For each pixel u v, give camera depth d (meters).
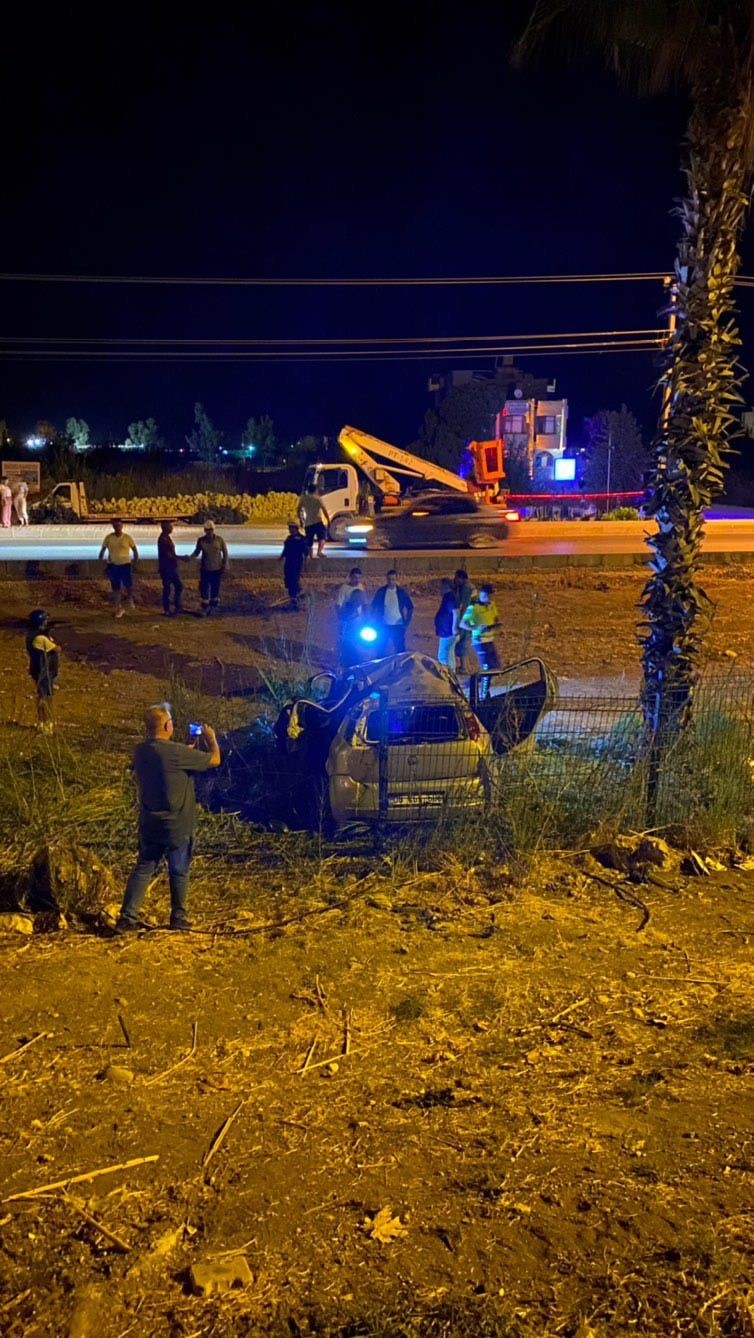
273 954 6.46
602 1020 5.68
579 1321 3.48
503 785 8.41
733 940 6.78
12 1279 3.68
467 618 13.23
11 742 10.98
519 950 6.56
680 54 8.77
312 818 8.68
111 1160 4.39
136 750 6.73
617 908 7.29
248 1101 4.85
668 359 9.20
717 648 17.11
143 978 6.11
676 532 9.20
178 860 6.76
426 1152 4.45
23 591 20.39
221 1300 3.59
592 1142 4.53
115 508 41.56
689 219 8.93
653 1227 3.98
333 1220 4.01
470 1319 3.49
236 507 42.34
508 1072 5.13
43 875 7.11
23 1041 5.38
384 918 7.03
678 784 8.77
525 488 51.38
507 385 60.56
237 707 12.88
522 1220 4.01
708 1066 5.21
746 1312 3.53
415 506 27.56
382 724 8.13
